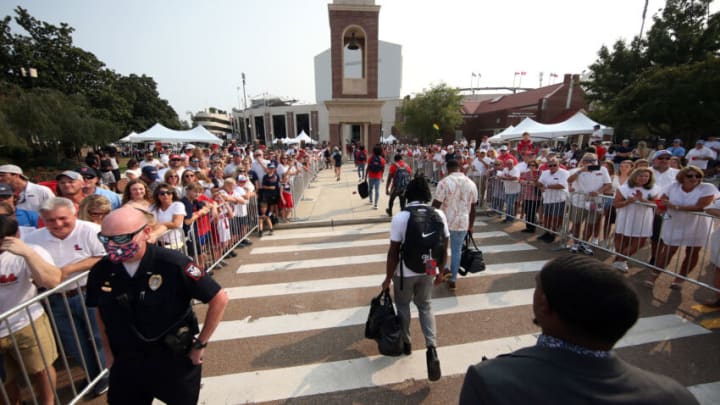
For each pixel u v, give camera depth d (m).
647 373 0.83
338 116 25.31
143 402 1.84
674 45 22.67
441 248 2.67
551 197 6.10
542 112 37.97
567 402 0.74
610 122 22.02
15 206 4.07
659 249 4.46
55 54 31.44
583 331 0.82
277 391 2.67
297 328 3.58
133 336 1.67
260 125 83.00
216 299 1.81
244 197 6.57
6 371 2.34
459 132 50.25
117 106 36.12
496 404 0.78
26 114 20.56
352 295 4.32
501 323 3.57
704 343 3.10
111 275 1.67
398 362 2.98
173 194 4.36
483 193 9.01
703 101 17.03
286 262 5.56
